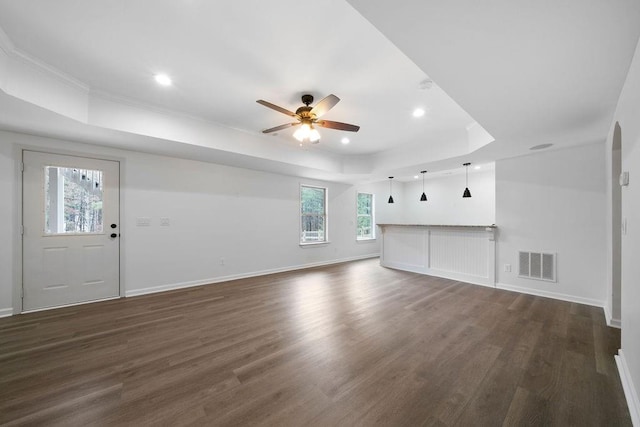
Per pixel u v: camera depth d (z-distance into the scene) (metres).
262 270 5.23
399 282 4.59
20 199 3.10
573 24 1.36
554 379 1.86
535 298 3.71
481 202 6.79
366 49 2.06
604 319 2.95
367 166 5.56
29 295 3.16
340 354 2.19
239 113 3.32
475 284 4.46
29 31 1.87
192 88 2.69
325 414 1.54
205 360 2.10
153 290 3.98
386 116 3.40
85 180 3.50
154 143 3.41
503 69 1.79
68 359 2.11
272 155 4.35
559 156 3.71
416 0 1.22
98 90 2.74
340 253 6.77
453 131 4.01
